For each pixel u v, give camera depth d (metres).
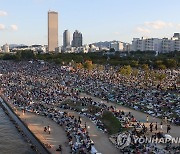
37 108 153.00
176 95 163.50
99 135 106.56
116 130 107.56
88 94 186.12
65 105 156.12
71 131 113.88
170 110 132.25
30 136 116.94
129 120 118.19
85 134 105.69
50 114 140.62
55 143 103.31
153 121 119.50
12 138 115.62
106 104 155.38
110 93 179.62
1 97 189.25
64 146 99.69
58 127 123.94
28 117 141.38
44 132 116.94
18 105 164.12
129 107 146.25
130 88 191.88
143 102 149.88
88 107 149.62
